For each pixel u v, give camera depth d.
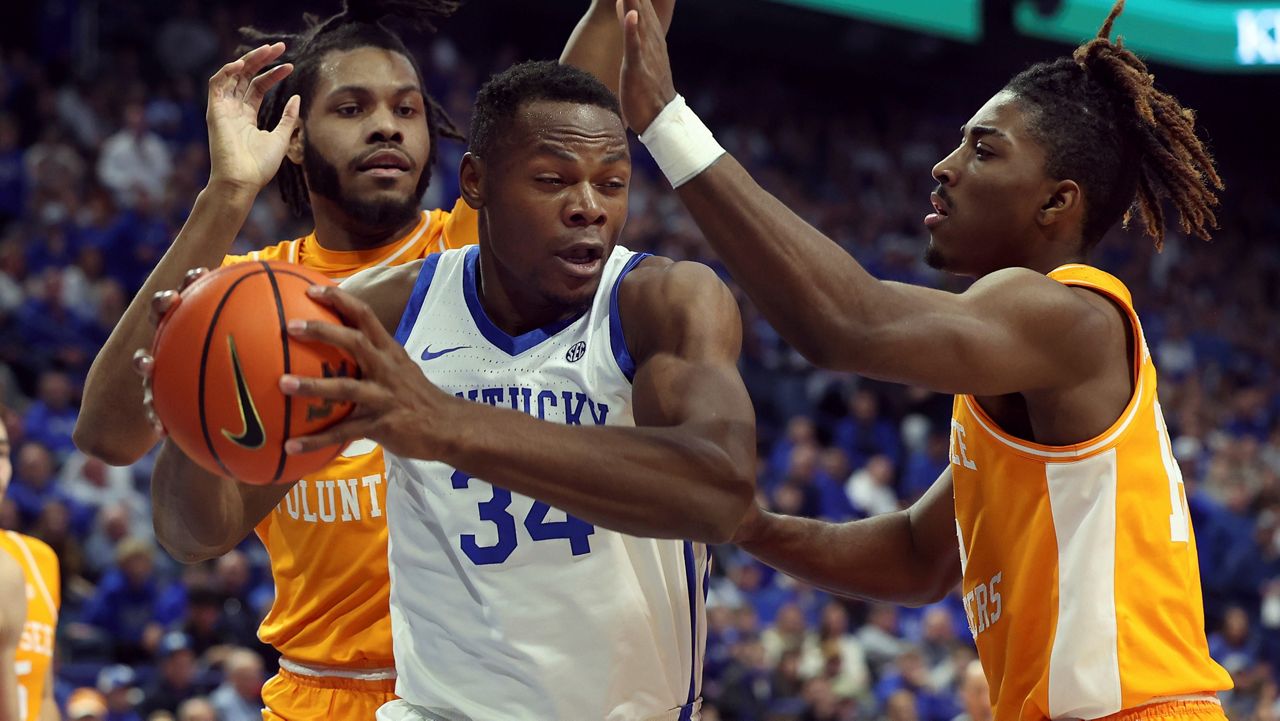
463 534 2.24
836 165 18.03
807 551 2.82
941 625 8.80
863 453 12.08
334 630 2.94
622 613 2.22
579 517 1.92
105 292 9.94
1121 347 2.33
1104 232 2.59
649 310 2.17
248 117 2.63
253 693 6.52
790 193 16.50
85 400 2.58
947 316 2.12
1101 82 2.54
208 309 1.90
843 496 10.64
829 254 2.06
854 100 19.56
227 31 14.38
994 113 2.55
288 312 1.87
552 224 2.09
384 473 2.87
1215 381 15.54
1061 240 2.53
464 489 2.24
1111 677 2.28
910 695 7.68
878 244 16.38
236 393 1.85
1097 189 2.52
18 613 3.63
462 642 2.27
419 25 3.36
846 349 2.08
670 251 13.58
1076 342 2.24
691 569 2.34
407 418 1.79
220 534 2.38
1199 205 2.62
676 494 1.89
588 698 2.22
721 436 1.96
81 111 12.16
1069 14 16.56
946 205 2.59
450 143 13.20
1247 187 20.36
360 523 2.88
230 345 1.86
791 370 12.93
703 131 2.07
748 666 8.03
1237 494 11.43
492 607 2.23
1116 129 2.53
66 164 11.04
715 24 17.39
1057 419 2.31
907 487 11.57
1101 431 2.31
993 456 2.41
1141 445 2.34
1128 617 2.29
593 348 2.22
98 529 7.92
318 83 3.05
